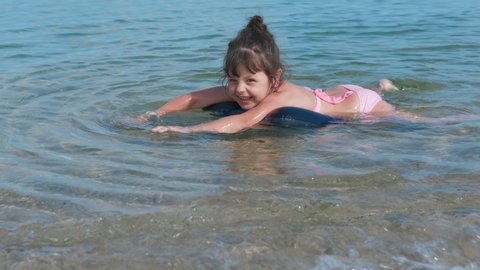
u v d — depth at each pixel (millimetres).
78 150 2924
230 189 2613
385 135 3080
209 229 2418
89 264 2295
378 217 2471
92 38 4863
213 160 2844
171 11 6289
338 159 2838
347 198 2561
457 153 2877
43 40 4793
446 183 2652
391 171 2729
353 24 5402
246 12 6207
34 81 3771
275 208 2506
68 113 3311
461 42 4641
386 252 2346
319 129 3152
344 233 2404
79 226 2432
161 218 2463
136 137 3070
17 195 2586
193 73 3922
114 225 2436
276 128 3164
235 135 3100
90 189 2621
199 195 2576
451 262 2330
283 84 3350
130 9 6465
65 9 6461
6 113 3293
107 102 3465
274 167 2777
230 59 3234
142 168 2768
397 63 4137
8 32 5086
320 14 6066
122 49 4508
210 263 2297
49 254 2326
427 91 3646
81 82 3764
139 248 2348
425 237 2398
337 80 3848
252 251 2336
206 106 3391
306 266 2295
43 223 2445
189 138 3064
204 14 6078
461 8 6332
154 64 4117
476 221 2455
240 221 2451
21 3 6941
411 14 5973
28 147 2939
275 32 5102
